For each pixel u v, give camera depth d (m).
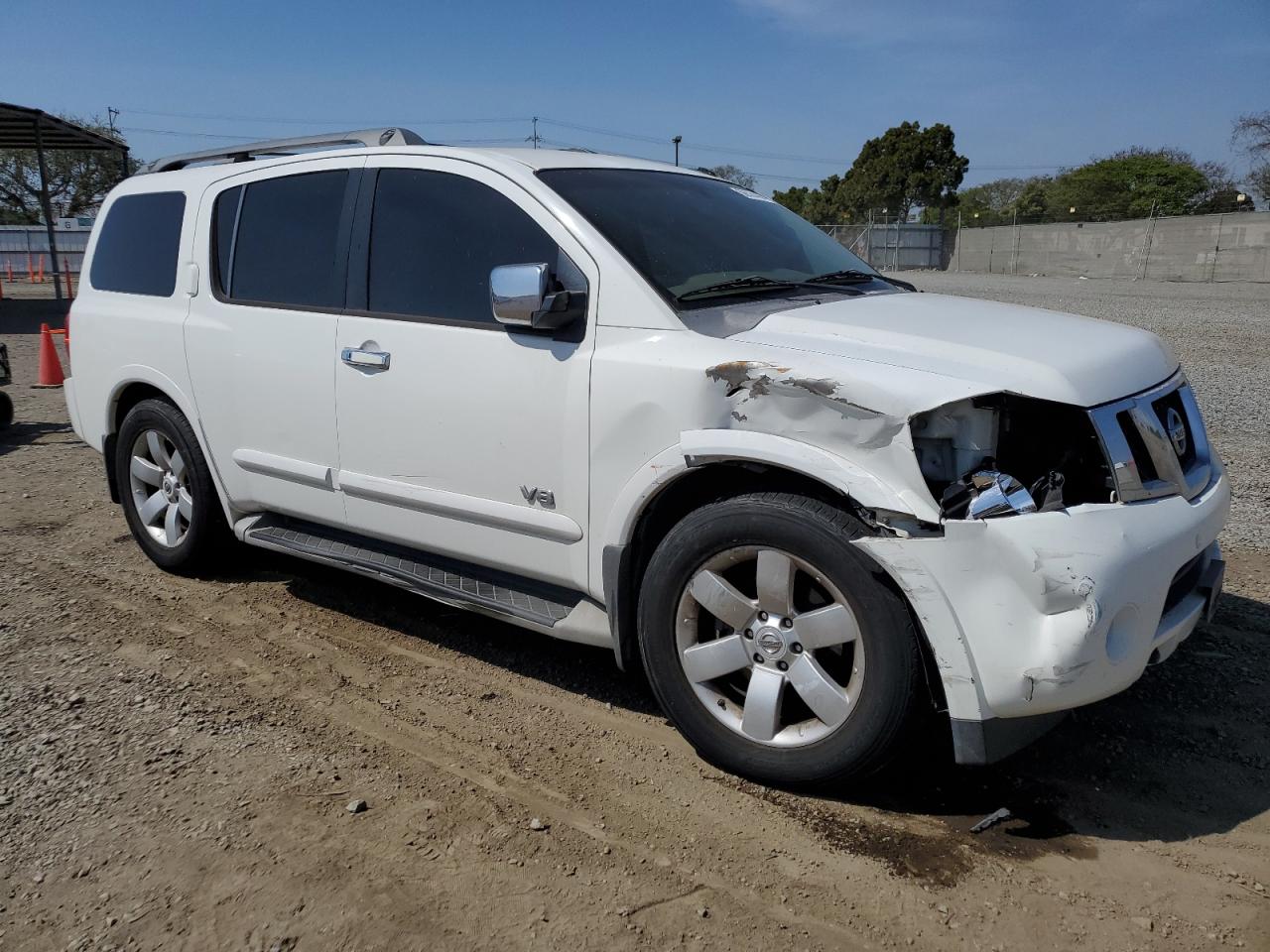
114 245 5.24
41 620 4.48
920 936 2.46
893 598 2.77
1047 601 2.62
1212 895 2.60
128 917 2.51
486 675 3.96
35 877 2.68
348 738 3.43
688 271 3.49
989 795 3.07
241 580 5.05
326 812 2.96
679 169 4.42
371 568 4.08
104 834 2.85
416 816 2.94
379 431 3.91
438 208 3.83
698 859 2.76
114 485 5.36
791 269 3.90
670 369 3.10
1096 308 20.69
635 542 3.34
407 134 4.12
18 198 50.97
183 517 4.95
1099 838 2.86
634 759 3.31
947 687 2.72
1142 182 57.50
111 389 5.12
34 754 3.30
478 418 3.60
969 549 2.66
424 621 4.53
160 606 4.68
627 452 3.22
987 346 2.98
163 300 4.84
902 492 2.72
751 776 3.12
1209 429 8.19
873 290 3.98
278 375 4.25
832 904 2.57
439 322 3.73
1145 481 2.88
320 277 4.15
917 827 2.91
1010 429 2.84
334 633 4.38
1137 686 3.76
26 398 10.84
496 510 3.60
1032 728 2.82
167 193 4.97
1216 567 3.24
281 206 4.38
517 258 3.57
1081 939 2.44
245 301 4.44
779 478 3.07
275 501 4.44
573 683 3.90
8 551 5.46
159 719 3.54
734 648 3.10
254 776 3.15
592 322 3.33
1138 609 2.72
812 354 2.94
